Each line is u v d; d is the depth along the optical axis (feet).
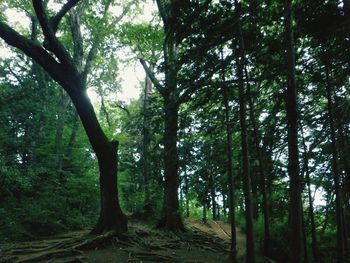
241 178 44.04
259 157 38.96
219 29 29.25
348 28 26.03
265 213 43.37
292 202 22.47
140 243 41.24
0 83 56.95
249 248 32.24
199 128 37.96
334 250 41.88
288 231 44.83
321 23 26.71
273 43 29.96
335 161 33.86
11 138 52.19
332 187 41.93
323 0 26.14
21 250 35.37
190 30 29.53
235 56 30.37
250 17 29.43
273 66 30.32
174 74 32.32
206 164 43.88
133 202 74.02
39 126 57.11
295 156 22.63
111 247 38.32
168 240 45.88
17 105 53.67
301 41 32.89
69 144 66.28
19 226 43.39
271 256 42.63
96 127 43.39
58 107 64.49
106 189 43.16
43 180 55.11
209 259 39.42
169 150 39.81
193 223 70.03
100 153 43.62
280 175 40.22
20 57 61.05
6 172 44.27
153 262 35.99
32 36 71.05
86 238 39.52
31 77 62.03
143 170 77.00
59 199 52.85
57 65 42.47
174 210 52.31
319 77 31.81
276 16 28.99
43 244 38.55
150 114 39.68
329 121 34.12
